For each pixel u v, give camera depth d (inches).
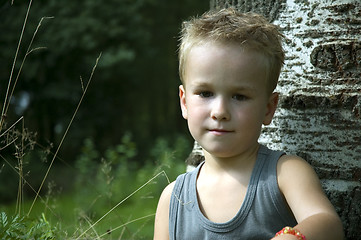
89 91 475.8
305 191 75.6
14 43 395.2
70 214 238.7
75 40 435.5
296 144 93.2
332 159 90.3
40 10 418.0
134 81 527.5
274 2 97.5
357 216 88.8
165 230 88.4
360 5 89.6
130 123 553.3
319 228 68.3
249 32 78.8
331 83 90.8
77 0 443.5
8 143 112.3
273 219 79.4
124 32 463.8
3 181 360.2
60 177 385.1
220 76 77.2
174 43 565.0
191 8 564.4
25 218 90.4
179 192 86.7
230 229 80.0
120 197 328.8
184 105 87.4
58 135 469.7
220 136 78.7
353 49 89.3
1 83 385.1
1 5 365.7
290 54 94.7
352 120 89.0
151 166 410.3
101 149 516.4
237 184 82.0
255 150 83.7
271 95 83.7
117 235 175.6
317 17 92.4
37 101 445.1
